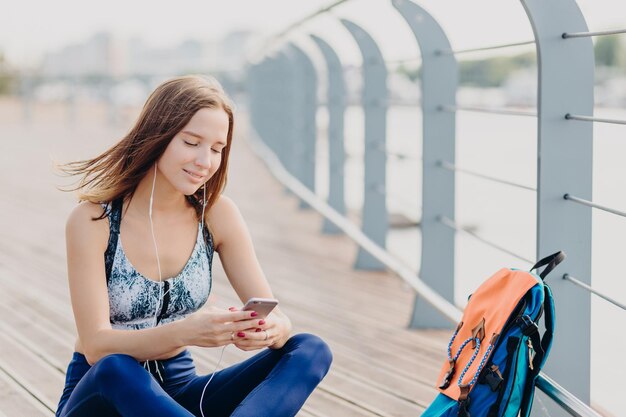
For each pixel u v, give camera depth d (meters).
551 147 2.30
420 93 3.59
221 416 2.02
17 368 3.05
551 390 1.94
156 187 1.96
